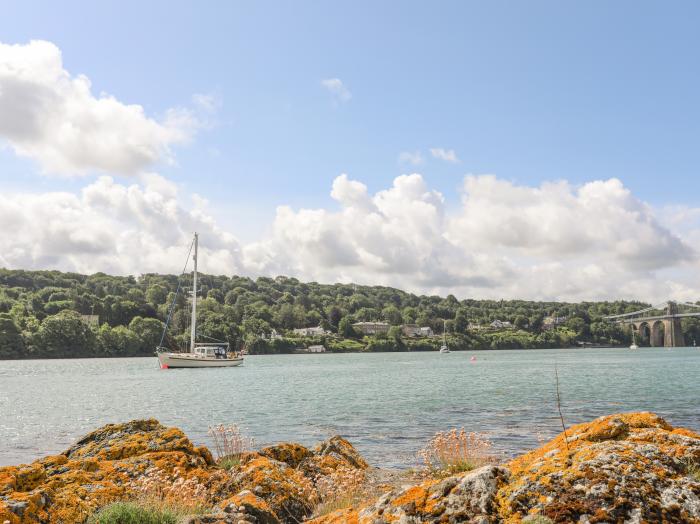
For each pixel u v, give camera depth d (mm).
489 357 180250
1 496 9078
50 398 51406
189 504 10672
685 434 8367
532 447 22234
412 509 6996
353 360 166125
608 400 42312
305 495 12289
